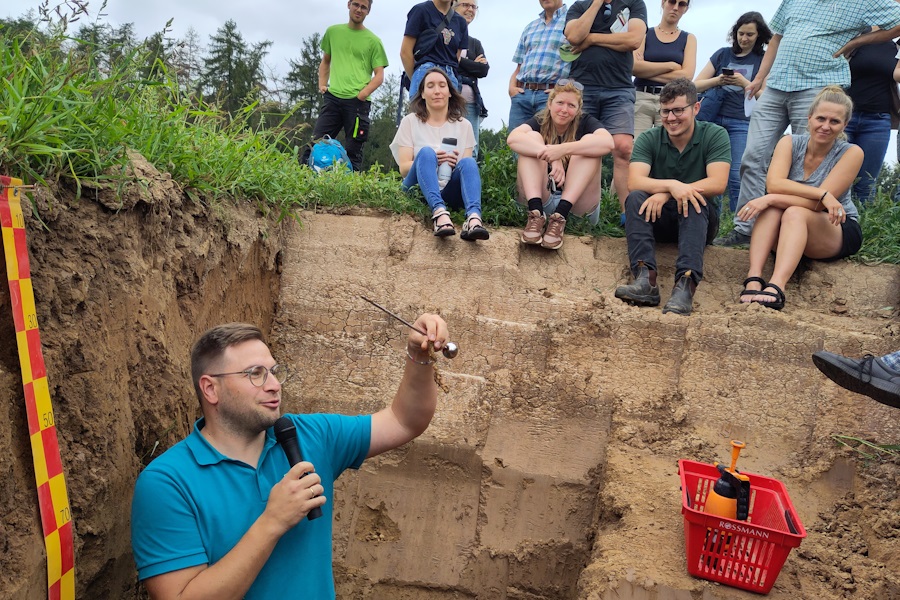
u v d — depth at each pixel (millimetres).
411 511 4527
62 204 2928
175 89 4012
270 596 2410
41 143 2875
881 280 4980
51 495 2500
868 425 4188
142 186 3277
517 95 6594
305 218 5293
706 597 2961
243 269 4445
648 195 5000
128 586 3100
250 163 4816
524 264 5211
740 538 2945
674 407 4414
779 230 4883
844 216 4688
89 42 3336
